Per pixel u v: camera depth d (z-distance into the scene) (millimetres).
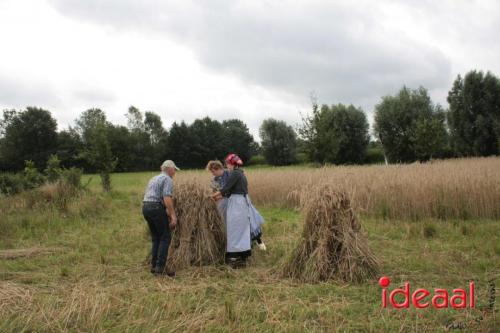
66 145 62438
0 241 7852
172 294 4699
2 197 11617
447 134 37875
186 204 6344
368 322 3938
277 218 10430
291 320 3957
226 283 5191
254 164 64938
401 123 37031
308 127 23062
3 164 60281
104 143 18078
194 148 65438
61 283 5348
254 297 4684
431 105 38625
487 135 34344
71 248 7402
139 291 4895
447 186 9383
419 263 5723
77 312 4148
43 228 9109
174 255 6078
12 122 62250
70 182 13305
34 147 61469
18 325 3904
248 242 6074
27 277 5547
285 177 13492
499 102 34781
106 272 5809
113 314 4211
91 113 77438
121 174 45625
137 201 13875
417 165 15820
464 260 5789
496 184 9008
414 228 7941
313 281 5184
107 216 10914
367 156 43719
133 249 7258
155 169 64562
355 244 5348
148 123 81500
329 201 5484
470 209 9125
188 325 3854
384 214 9703
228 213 6121
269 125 55844
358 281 5172
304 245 5500
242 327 3814
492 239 6957
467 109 35781
